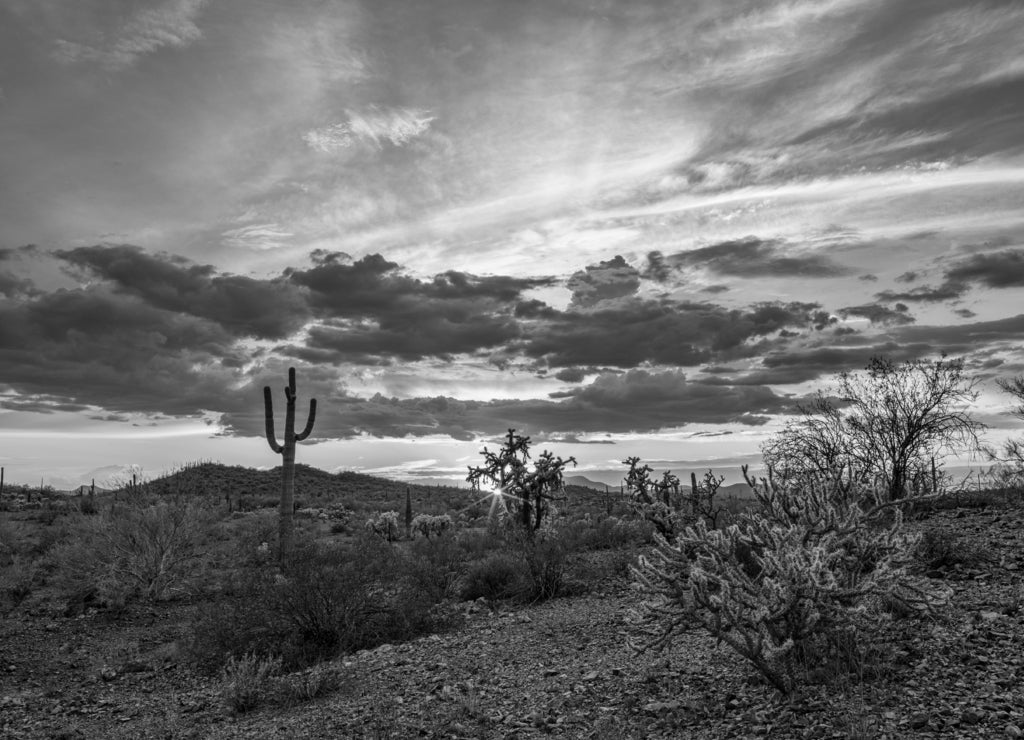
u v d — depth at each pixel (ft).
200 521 70.90
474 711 24.30
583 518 116.78
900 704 18.56
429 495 245.86
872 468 58.54
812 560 20.71
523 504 81.05
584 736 20.42
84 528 74.33
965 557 34.30
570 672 27.81
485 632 39.83
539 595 50.52
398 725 23.91
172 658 42.70
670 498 66.90
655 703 21.68
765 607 20.81
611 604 43.73
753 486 23.71
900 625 24.54
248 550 79.30
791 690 20.29
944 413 63.26
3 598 63.52
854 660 21.04
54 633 52.75
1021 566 32.78
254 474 261.03
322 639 40.91
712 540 22.18
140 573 63.00
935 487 59.77
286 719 27.53
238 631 41.11
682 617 21.68
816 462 26.30
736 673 23.32
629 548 66.28
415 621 43.34
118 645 48.03
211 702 32.58
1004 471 62.23
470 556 72.54
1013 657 20.80
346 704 28.30
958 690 18.97
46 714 33.86
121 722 31.48
